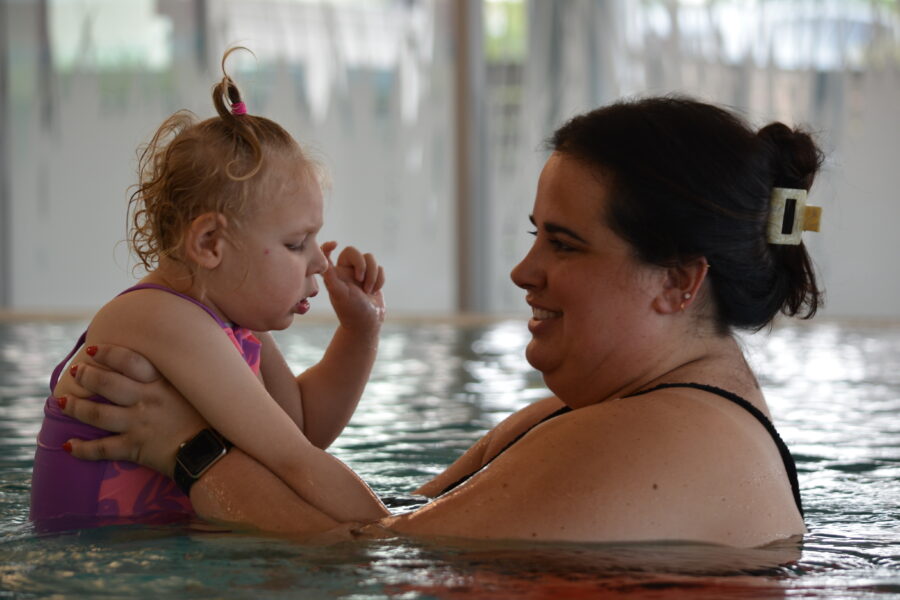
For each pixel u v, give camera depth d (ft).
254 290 6.52
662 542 4.70
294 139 6.88
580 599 4.19
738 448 5.00
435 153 34.19
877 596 4.37
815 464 8.33
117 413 5.91
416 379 14.73
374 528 5.30
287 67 34.37
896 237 31.32
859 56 31.45
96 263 35.37
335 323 28.09
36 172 35.37
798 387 14.15
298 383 7.60
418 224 34.35
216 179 6.40
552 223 5.24
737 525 4.87
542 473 4.89
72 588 4.50
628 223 5.04
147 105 34.78
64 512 6.06
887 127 31.35
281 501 5.61
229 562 4.86
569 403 5.66
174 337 5.99
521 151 33.63
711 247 5.05
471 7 33.12
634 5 32.73
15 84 35.24
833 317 30.60
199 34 34.42
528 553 4.69
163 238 6.59
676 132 5.04
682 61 32.45
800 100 31.81
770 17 31.83
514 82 33.60
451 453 8.84
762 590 4.37
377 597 4.27
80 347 6.46
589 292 5.23
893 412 11.62
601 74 33.04
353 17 34.14
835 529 5.77
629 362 5.30
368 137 34.37
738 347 5.52
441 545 4.88
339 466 5.87
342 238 34.58
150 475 6.10
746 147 5.10
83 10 34.88
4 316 30.91
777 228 5.21
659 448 4.83
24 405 11.87
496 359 17.76
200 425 5.97
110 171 35.04
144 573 4.71
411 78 34.17
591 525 4.70
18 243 35.58
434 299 34.37
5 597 4.37
